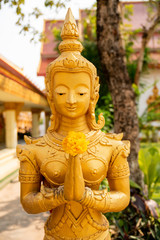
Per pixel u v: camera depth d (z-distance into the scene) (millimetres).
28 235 2730
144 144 10078
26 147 1203
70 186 975
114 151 1218
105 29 3041
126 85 3174
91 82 1173
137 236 2182
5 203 3824
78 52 1182
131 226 2205
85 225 1154
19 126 17438
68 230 1153
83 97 1132
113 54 3035
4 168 5891
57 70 1111
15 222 3105
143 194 2467
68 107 1120
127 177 1242
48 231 1204
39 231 2832
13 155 7008
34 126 10648
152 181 2885
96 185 1188
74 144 904
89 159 1144
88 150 1164
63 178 1134
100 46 3084
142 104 11234
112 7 3045
